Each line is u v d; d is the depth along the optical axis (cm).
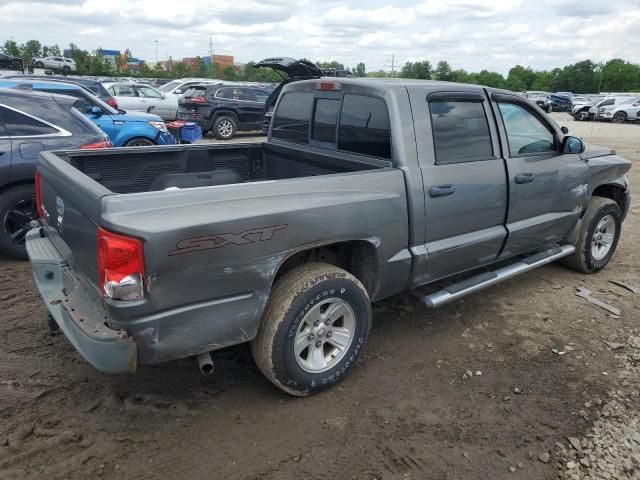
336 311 314
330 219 294
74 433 277
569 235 495
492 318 433
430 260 358
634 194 936
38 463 257
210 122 1659
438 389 333
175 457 266
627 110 3075
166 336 252
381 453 275
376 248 324
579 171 470
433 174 348
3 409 295
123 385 322
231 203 261
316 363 314
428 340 394
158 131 1030
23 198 516
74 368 338
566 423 302
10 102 518
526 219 434
